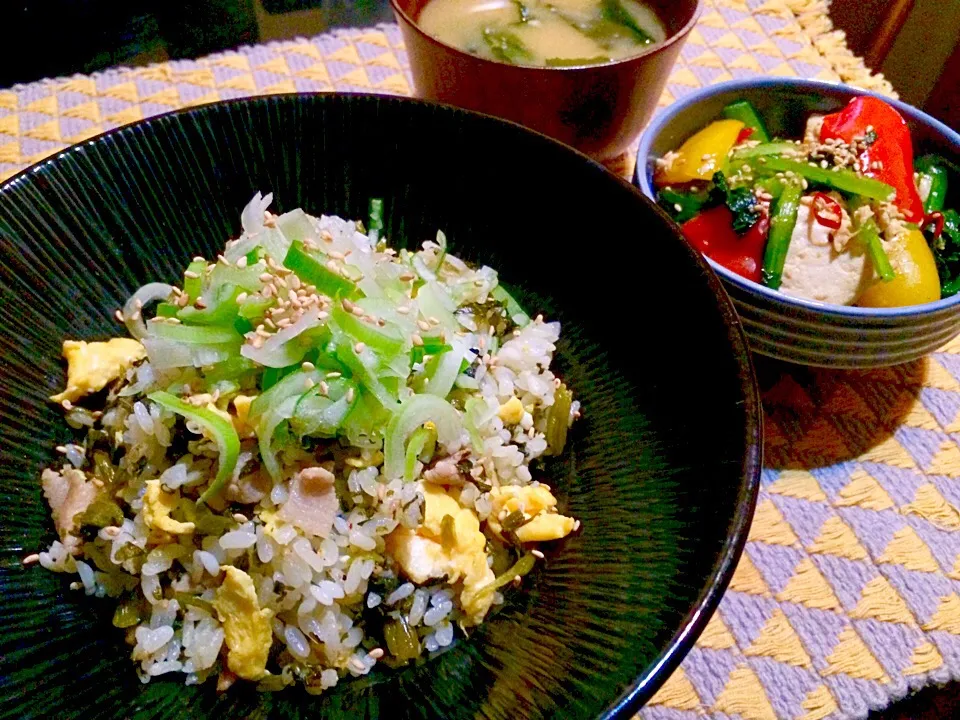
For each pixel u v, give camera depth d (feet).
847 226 1.10
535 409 1.03
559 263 1.07
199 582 0.91
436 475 0.95
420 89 1.22
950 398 1.11
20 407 0.96
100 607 0.92
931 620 0.94
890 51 1.86
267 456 0.91
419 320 0.99
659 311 0.97
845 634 0.94
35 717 0.81
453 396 1.00
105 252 1.04
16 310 0.98
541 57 1.25
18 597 0.88
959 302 1.00
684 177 1.17
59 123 1.31
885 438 1.07
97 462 0.98
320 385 0.92
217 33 1.53
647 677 0.75
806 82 1.20
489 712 0.83
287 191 1.12
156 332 0.96
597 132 1.19
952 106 1.82
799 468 1.05
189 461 0.93
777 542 0.99
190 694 0.88
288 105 1.06
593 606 0.87
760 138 1.21
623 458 0.96
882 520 1.01
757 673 0.91
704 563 0.80
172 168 1.06
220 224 1.11
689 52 1.48
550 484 1.01
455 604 0.93
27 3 1.55
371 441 0.94
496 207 1.10
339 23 1.56
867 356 1.03
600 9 1.32
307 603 0.90
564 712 0.78
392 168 1.11
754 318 1.03
